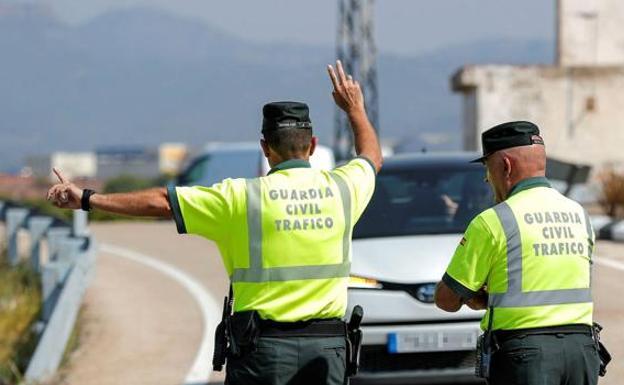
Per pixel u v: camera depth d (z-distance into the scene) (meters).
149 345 33.97
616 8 85.06
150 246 66.25
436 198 27.72
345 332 14.59
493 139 15.05
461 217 27.03
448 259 24.59
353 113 15.48
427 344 23.61
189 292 45.03
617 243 50.00
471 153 30.45
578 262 14.66
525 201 14.75
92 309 41.75
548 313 14.45
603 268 41.34
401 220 26.95
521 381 14.34
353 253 25.28
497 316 14.56
